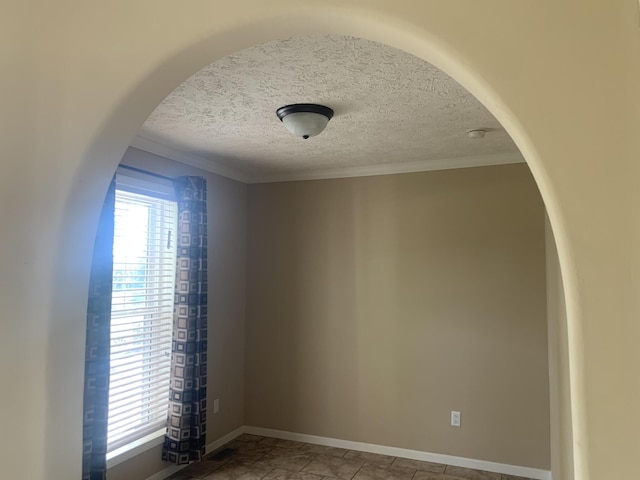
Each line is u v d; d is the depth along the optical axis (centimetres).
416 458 354
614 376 76
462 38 88
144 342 312
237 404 402
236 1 105
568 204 79
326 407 384
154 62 112
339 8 96
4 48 122
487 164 346
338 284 387
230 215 398
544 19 84
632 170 77
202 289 333
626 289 76
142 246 311
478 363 343
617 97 79
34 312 117
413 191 367
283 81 208
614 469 75
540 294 329
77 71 118
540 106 82
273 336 405
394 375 365
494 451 335
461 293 350
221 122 268
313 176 398
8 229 118
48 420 115
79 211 121
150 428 313
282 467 339
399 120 262
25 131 120
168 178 325
